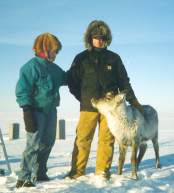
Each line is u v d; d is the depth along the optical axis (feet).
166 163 21.57
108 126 17.22
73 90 17.95
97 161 17.76
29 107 15.40
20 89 15.44
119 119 16.96
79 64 17.63
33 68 15.76
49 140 16.75
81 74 17.62
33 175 16.12
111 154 17.67
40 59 16.17
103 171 17.28
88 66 17.35
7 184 16.06
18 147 31.83
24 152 15.74
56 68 16.71
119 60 17.61
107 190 14.75
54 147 32.37
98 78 17.31
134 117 17.39
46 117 16.40
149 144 33.22
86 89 17.46
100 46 17.30
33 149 15.70
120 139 17.31
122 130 17.10
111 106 16.81
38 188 15.07
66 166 21.29
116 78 17.71
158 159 20.15
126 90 16.81
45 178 17.06
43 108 16.07
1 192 14.69
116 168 20.25
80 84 17.87
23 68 15.75
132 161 17.26
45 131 16.60
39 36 16.38
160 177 17.43
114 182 16.11
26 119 15.33
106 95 16.85
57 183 15.93
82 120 17.62
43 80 15.98
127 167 20.42
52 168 20.59
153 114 19.70
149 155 25.36
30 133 15.74
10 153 28.30
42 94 15.97
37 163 16.21
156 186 15.57
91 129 17.63
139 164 21.17
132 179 16.79
